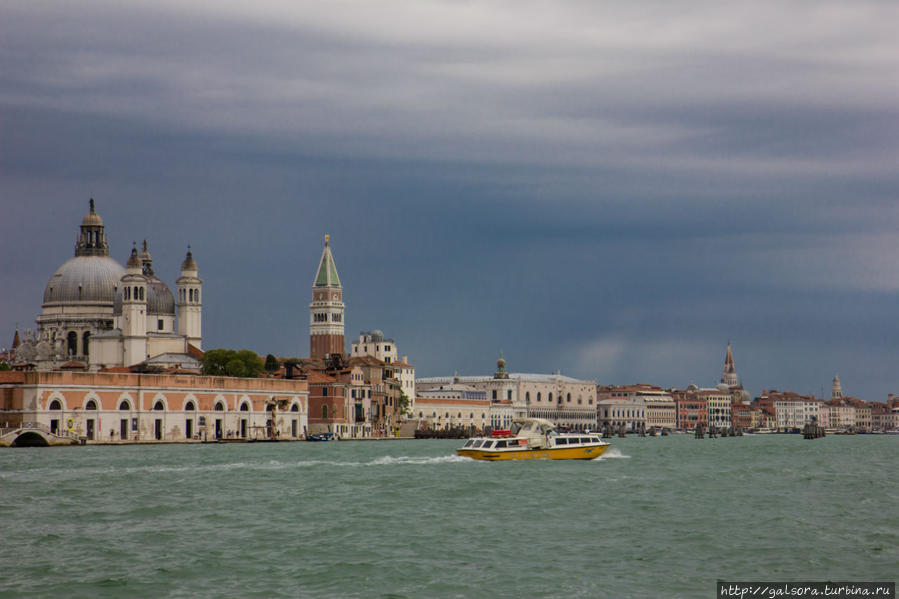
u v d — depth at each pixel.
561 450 144.50
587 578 60.81
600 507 90.00
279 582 59.81
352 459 155.00
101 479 115.06
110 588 58.34
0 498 96.44
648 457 172.38
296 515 84.69
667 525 79.69
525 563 64.81
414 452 184.88
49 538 73.44
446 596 56.72
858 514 86.38
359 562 64.88
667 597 56.84
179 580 60.28
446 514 85.19
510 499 95.38
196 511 87.19
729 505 92.00
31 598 56.16
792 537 74.12
